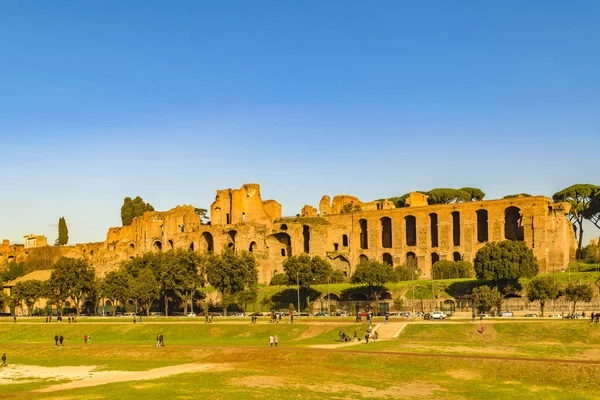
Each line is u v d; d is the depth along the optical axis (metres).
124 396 65.06
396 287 163.75
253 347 99.06
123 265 197.00
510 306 141.25
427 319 122.19
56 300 180.12
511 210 194.38
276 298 173.00
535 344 94.81
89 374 83.06
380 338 105.75
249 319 138.88
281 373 77.62
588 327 100.62
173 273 163.50
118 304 195.75
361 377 76.00
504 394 69.06
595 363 78.00
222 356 93.00
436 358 83.25
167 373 80.25
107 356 100.00
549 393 69.69
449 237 199.38
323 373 77.81
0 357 103.44
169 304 183.25
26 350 109.00
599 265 173.12
